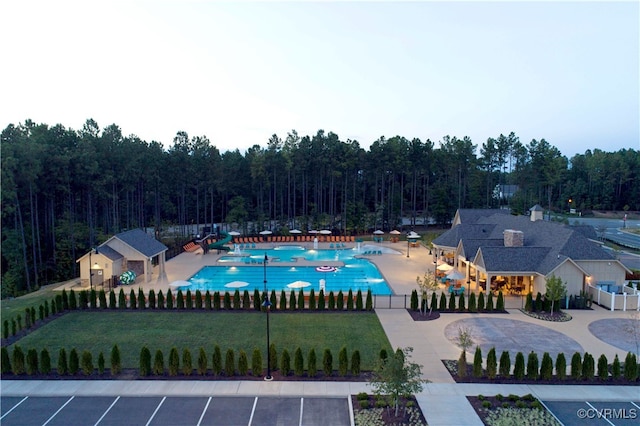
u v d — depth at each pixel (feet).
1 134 153.07
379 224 258.98
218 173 237.45
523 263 106.32
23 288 150.41
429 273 105.91
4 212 138.41
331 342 77.25
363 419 51.67
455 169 288.10
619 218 348.38
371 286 124.26
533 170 303.89
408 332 82.64
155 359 63.67
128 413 53.16
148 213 278.87
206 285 126.11
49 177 158.20
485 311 96.27
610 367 66.39
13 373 64.08
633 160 387.75
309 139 253.03
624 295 97.09
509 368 62.90
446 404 55.21
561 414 53.21
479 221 167.94
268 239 216.13
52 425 50.57
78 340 77.97
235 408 54.39
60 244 163.84
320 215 244.42
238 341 77.77
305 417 52.29
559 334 81.61
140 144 214.48
